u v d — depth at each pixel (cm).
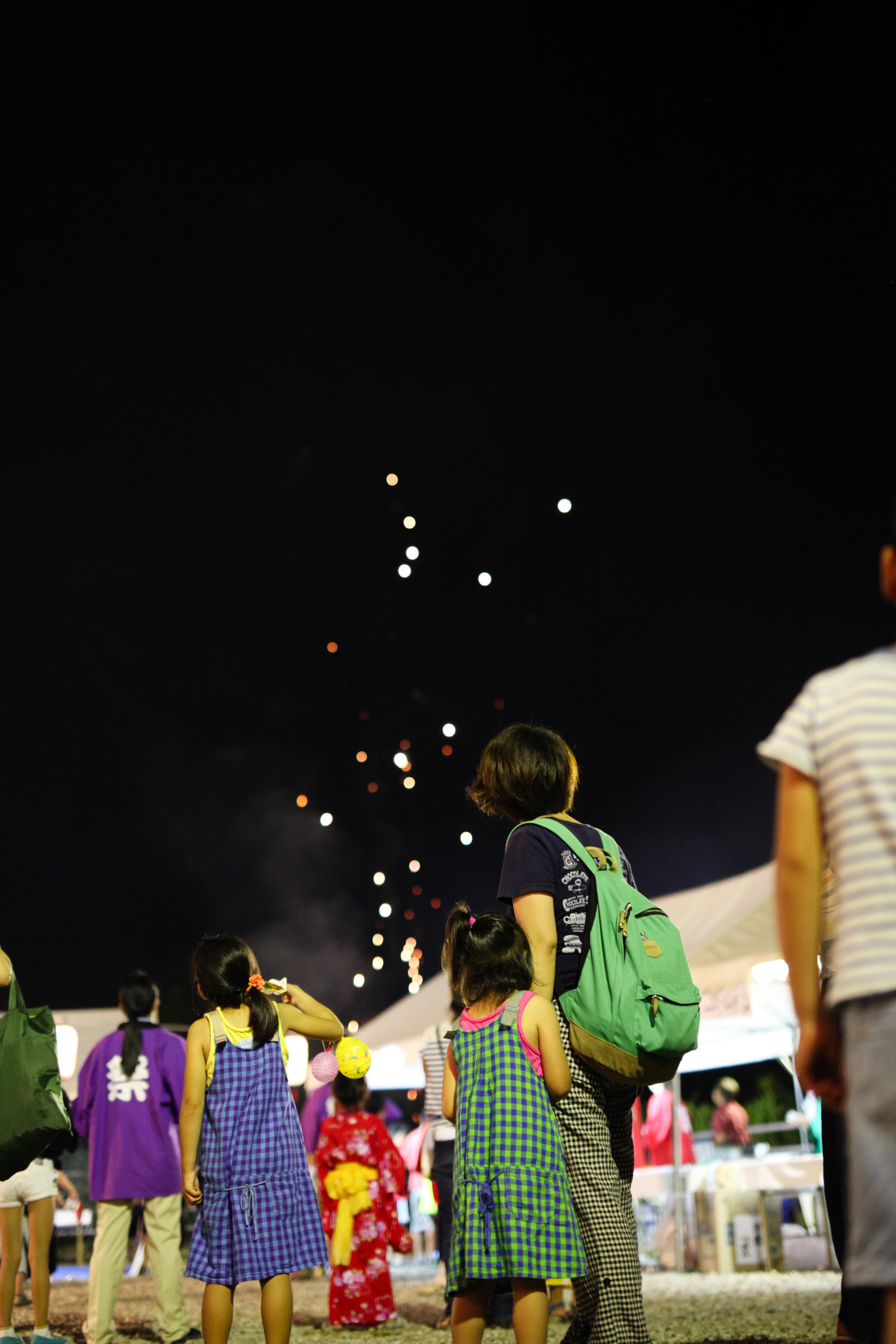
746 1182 850
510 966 312
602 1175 291
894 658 179
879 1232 152
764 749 180
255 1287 920
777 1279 730
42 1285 549
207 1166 373
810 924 174
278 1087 384
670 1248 880
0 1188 554
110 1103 579
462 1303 296
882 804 166
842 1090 175
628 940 288
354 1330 638
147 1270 1151
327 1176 679
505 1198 286
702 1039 888
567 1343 284
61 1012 1186
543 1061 298
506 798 325
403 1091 1444
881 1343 243
